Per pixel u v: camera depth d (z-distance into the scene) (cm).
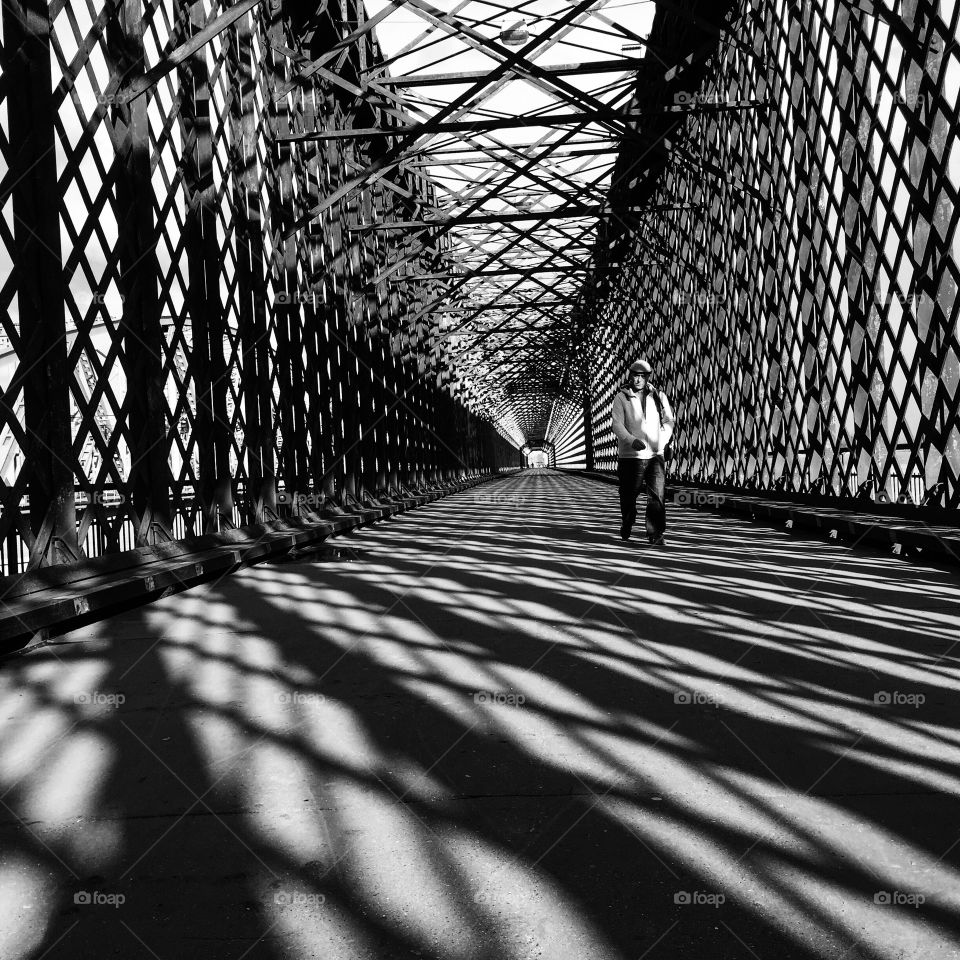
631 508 973
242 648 489
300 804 271
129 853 240
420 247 1769
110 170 665
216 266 866
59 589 546
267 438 1025
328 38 1428
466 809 264
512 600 614
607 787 277
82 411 605
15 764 311
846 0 884
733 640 468
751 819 251
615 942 192
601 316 3288
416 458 2311
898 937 191
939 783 272
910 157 798
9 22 538
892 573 679
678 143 1555
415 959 187
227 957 190
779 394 1234
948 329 746
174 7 839
